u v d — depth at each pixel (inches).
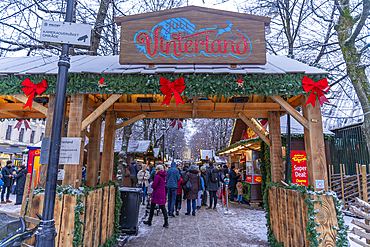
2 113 230.4
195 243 180.4
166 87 136.7
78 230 123.0
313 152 136.4
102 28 297.1
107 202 168.1
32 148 407.8
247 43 144.7
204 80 136.9
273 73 136.0
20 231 100.7
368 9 208.4
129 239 189.5
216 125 1140.5
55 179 96.8
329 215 122.8
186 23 146.0
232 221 254.1
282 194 161.5
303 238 130.3
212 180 327.9
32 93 141.6
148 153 700.0
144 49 143.5
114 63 164.9
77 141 139.1
